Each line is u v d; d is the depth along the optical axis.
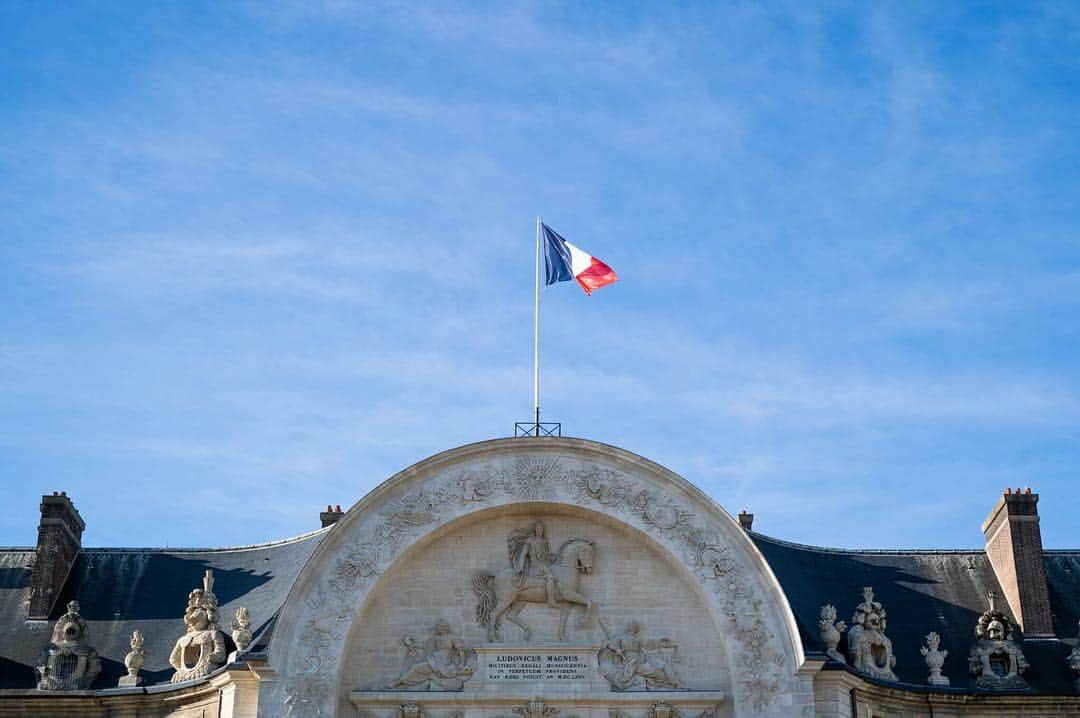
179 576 74.06
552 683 66.00
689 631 66.88
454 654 66.38
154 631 71.38
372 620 66.75
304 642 65.31
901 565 76.38
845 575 74.94
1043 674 71.44
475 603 67.06
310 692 64.69
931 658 70.38
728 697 65.75
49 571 73.38
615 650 66.44
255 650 64.75
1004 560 75.38
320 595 65.94
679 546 67.31
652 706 65.62
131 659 68.62
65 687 68.75
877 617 69.44
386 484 67.31
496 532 68.06
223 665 67.12
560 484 68.00
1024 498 75.31
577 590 67.31
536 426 70.19
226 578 73.56
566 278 73.62
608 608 67.19
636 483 68.12
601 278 73.44
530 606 67.25
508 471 68.12
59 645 69.62
